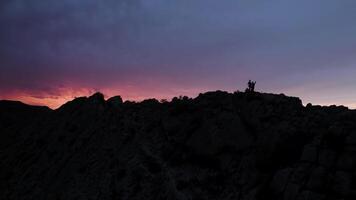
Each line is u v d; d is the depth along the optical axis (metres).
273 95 40.41
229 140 36.47
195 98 46.06
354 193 25.52
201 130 38.94
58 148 52.22
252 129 36.69
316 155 29.50
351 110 34.69
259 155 33.06
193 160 37.06
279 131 33.38
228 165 34.41
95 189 38.59
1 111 96.00
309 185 27.55
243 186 31.45
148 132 44.31
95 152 45.88
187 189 32.66
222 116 38.81
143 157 39.62
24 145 59.81
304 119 34.69
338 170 27.53
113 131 48.19
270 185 29.66
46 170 48.25
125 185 36.81
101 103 58.56
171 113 44.69
